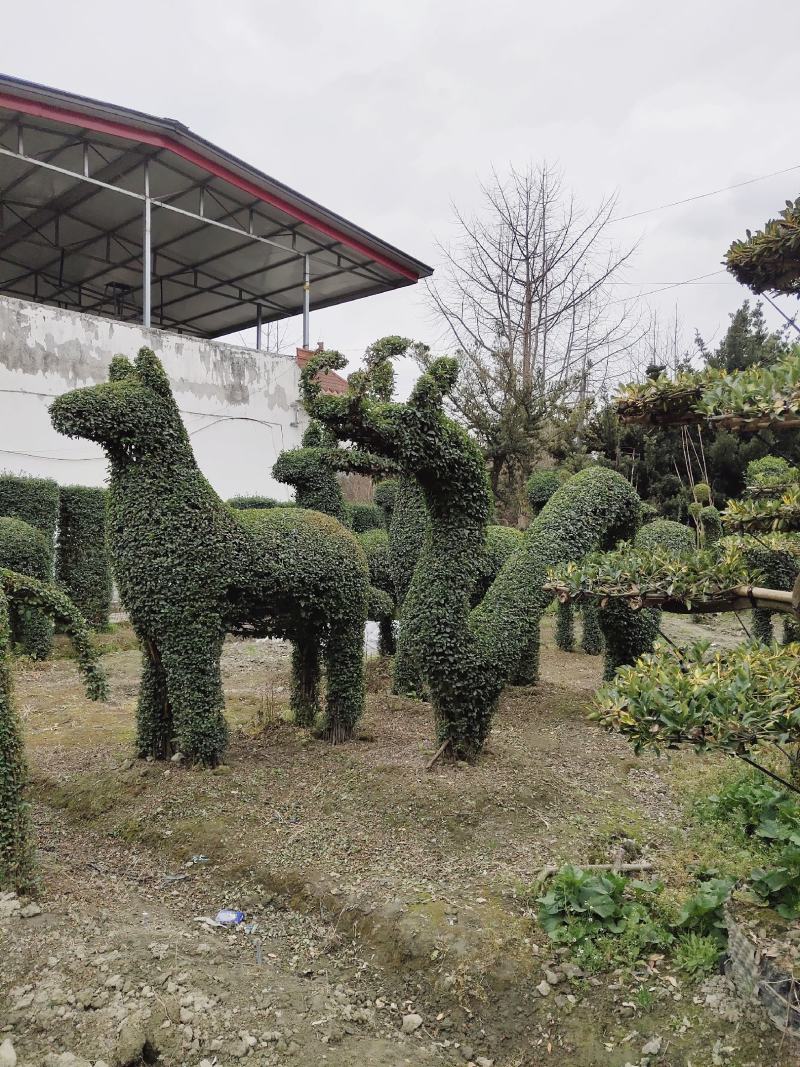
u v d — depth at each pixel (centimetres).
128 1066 243
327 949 320
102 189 1368
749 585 295
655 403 296
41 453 1244
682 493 1360
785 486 408
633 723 257
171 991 274
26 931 307
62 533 1041
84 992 270
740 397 251
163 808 430
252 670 877
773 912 324
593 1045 262
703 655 299
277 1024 266
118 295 1858
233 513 498
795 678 267
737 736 245
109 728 614
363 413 443
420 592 495
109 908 342
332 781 464
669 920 319
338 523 552
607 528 564
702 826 422
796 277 288
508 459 1638
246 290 1847
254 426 1542
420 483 496
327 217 1476
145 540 467
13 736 344
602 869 357
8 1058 240
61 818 448
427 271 1705
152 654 497
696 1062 251
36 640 911
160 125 1206
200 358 1449
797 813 397
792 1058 244
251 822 415
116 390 455
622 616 657
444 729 495
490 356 2009
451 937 307
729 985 280
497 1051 267
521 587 517
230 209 1448
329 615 531
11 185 1350
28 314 1228
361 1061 252
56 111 1133
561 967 295
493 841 392
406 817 414
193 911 350
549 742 577
